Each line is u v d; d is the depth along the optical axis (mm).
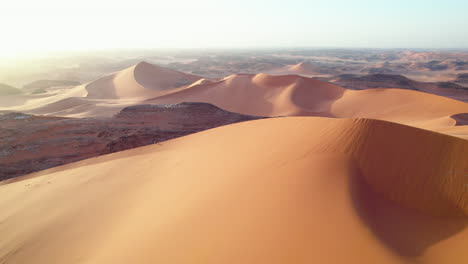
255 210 5438
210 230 5234
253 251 4387
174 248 5059
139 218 6957
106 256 5617
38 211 8562
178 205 6812
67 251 6441
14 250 6824
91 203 8617
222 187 6895
